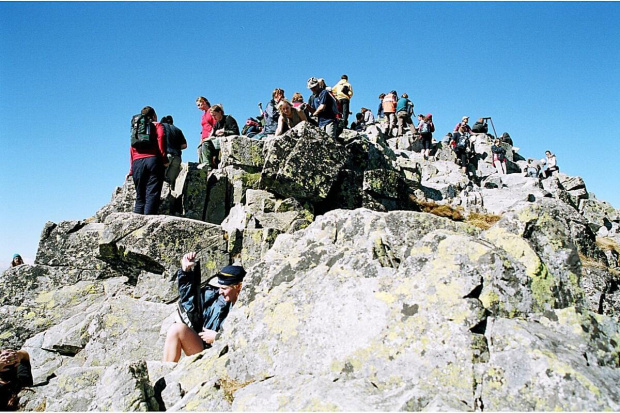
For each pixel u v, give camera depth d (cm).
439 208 2108
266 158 1614
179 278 863
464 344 533
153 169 1457
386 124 3591
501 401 489
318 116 1898
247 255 1332
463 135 3378
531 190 2784
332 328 609
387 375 544
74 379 748
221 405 562
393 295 602
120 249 1285
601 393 468
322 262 706
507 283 581
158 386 648
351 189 1769
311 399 512
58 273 1364
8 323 1293
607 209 3322
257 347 639
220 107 2006
